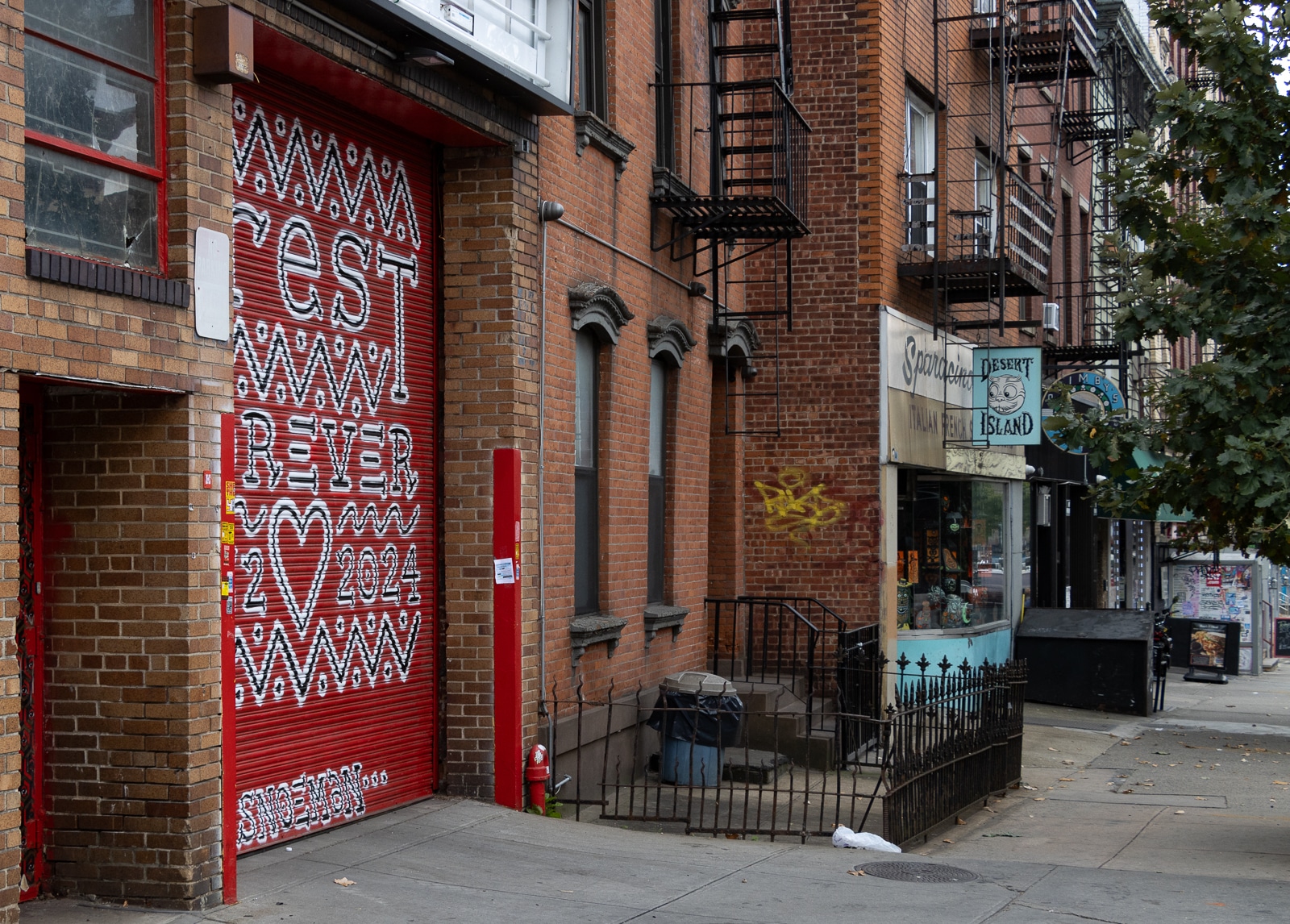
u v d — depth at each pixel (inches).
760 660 634.2
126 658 259.4
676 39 538.3
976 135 780.6
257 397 319.3
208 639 262.4
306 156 338.0
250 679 315.0
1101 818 464.8
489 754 388.2
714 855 353.7
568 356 435.8
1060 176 965.8
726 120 580.1
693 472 564.4
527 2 395.2
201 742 260.4
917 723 417.4
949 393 725.3
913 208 681.0
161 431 259.3
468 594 391.2
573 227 438.0
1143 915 304.5
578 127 442.9
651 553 530.0
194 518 259.1
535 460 403.9
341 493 351.6
